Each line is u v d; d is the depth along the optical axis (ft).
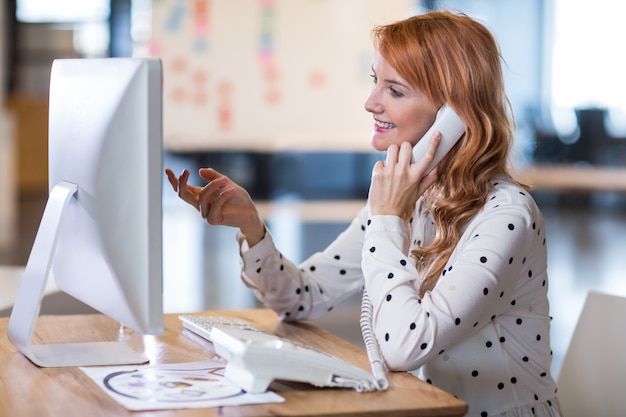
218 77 26.96
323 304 7.06
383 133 6.24
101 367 5.28
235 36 26.84
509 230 5.69
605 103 50.11
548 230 34.19
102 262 5.08
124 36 45.42
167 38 26.81
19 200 41.96
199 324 6.28
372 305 5.74
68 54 46.21
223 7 26.73
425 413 4.53
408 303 5.48
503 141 6.07
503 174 6.21
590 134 48.32
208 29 26.81
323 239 27.32
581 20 50.34
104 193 4.99
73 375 5.08
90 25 45.70
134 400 4.54
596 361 6.59
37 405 4.48
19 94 46.60
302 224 30.17
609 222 37.45
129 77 4.72
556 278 23.27
